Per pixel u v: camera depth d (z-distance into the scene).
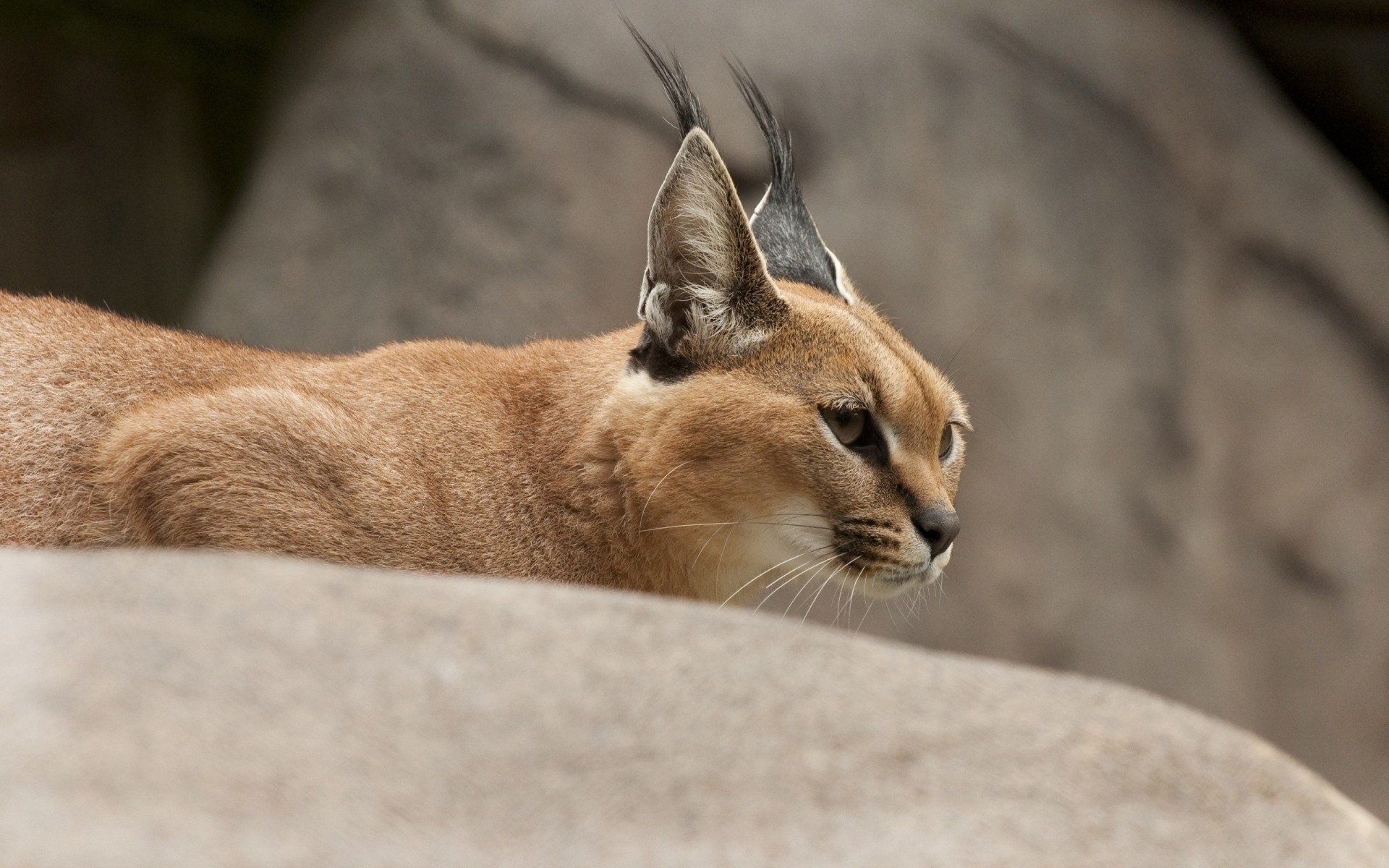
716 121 18.72
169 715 4.18
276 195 19.97
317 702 4.37
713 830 4.25
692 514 9.20
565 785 4.30
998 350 19.31
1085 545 19.25
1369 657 20.31
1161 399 20.03
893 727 4.77
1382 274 21.62
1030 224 19.80
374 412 8.96
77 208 26.50
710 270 9.21
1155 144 21.02
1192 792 4.75
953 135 19.73
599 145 18.77
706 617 5.16
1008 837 4.41
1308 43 22.52
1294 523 20.45
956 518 9.44
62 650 4.33
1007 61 20.50
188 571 4.80
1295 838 4.65
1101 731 4.96
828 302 9.93
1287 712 20.05
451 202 18.92
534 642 4.82
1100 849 4.44
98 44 25.25
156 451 8.41
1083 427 19.53
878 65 19.53
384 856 3.91
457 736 4.39
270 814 3.95
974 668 5.24
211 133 27.48
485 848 4.04
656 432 9.11
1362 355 21.31
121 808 3.83
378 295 18.88
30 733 4.00
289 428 8.56
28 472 8.62
